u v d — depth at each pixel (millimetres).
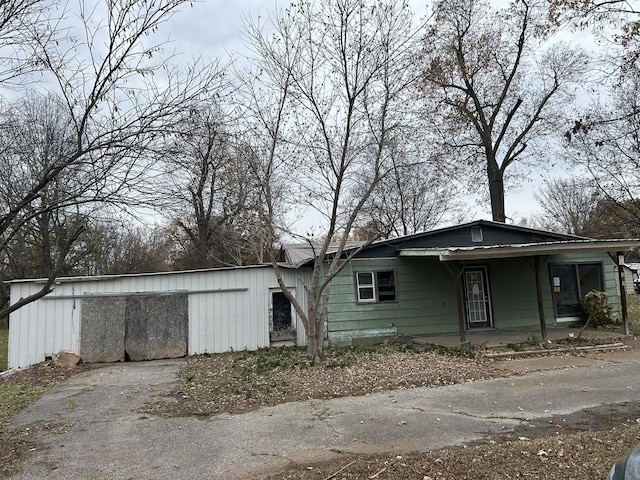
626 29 8164
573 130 9359
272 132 11906
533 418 6160
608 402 6750
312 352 11055
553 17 8953
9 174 6348
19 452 5680
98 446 5840
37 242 19828
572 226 37625
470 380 8594
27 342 13047
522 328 14805
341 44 11312
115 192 5016
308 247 17969
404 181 26375
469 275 14914
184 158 5336
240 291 14406
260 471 4773
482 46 22844
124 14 5012
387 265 14438
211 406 7641
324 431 6016
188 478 4695
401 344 13469
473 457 4734
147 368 12039
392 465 4664
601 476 4168
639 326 14617
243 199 12594
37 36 5070
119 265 29250
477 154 25156
